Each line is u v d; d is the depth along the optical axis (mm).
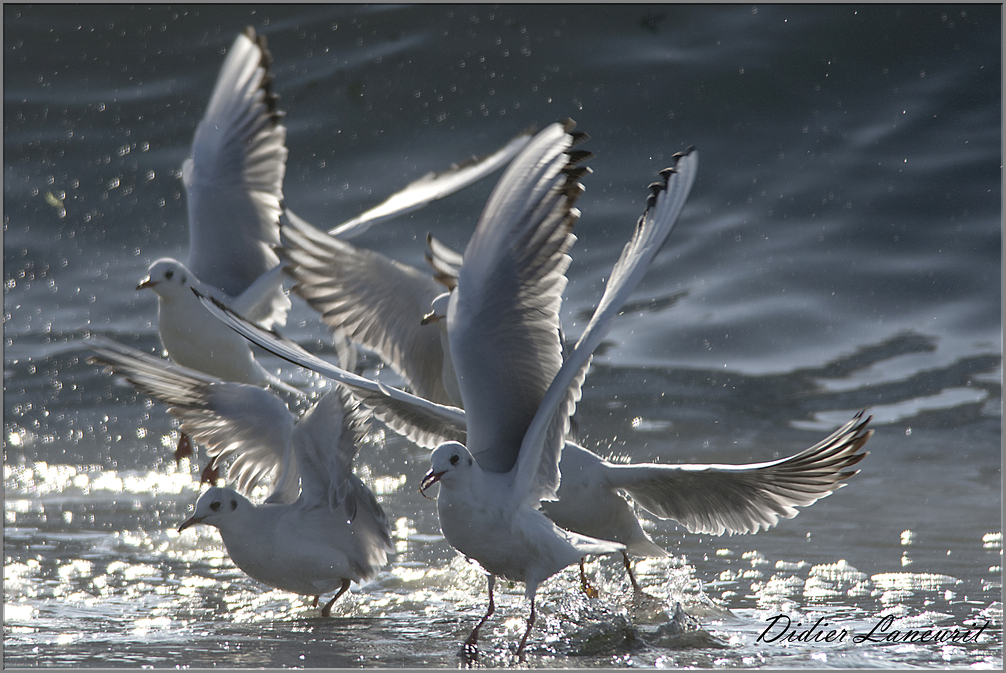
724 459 12320
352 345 9734
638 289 17078
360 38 22359
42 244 19234
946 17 21250
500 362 7258
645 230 7129
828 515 10805
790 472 7867
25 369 15750
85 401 14883
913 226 17656
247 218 12305
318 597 8898
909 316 15844
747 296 16562
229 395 9328
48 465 12891
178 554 10125
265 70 12320
